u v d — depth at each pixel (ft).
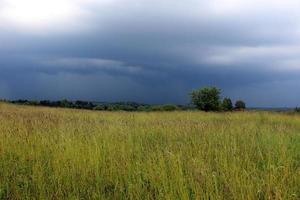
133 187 17.19
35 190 17.39
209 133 33.14
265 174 18.31
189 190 16.58
